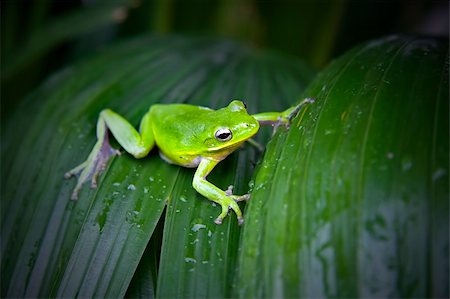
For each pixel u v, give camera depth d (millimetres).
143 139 369
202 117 363
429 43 357
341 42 479
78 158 377
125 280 341
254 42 476
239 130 352
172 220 343
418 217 304
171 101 392
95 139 381
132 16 490
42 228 365
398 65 340
